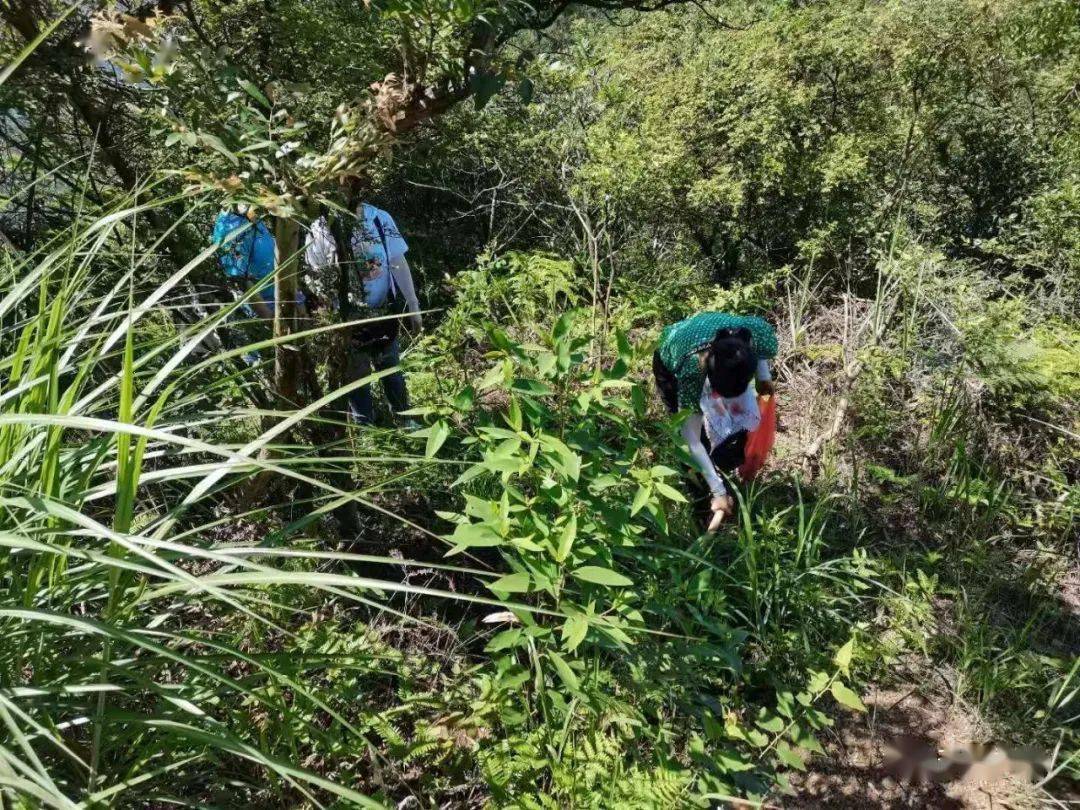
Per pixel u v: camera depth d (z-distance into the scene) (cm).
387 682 230
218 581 118
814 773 248
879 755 255
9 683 126
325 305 259
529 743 192
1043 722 266
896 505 377
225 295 266
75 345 160
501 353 197
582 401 192
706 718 208
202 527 158
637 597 199
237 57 250
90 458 156
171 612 161
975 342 417
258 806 174
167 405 181
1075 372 434
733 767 205
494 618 224
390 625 247
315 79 255
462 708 215
